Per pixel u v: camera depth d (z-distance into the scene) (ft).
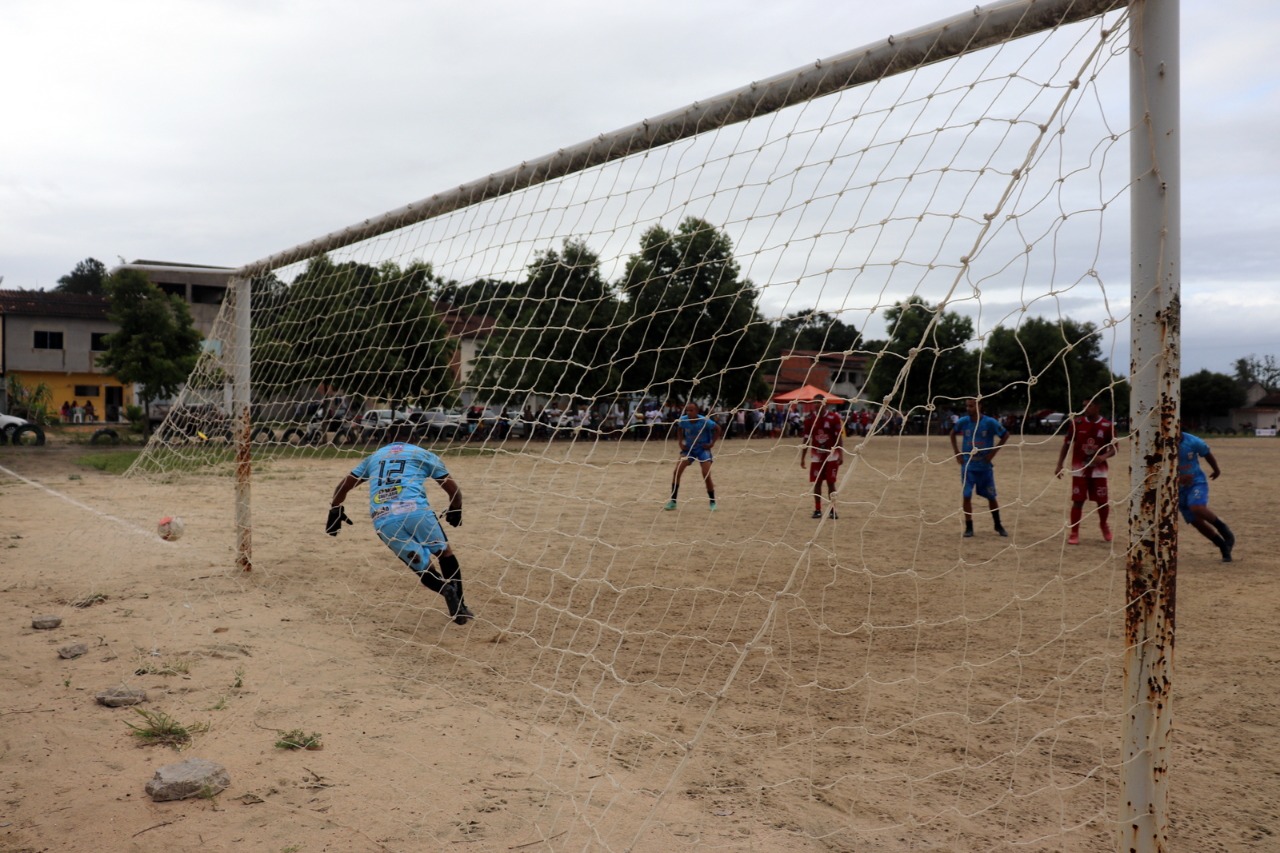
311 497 39.32
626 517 32.71
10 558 24.25
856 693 13.17
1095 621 17.56
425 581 17.31
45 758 10.44
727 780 10.03
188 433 28.50
